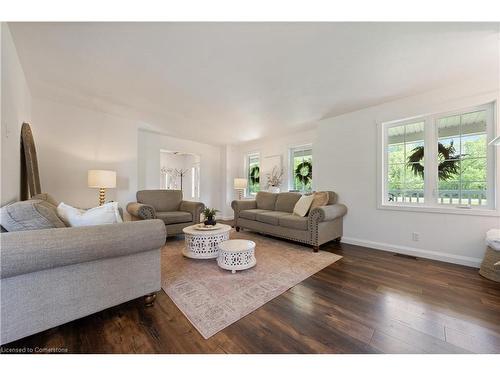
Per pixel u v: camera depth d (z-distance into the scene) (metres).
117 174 3.72
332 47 1.84
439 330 1.34
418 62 2.08
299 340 1.25
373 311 1.55
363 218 3.33
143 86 2.60
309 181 4.63
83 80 2.46
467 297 1.75
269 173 5.34
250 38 1.73
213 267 2.39
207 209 3.02
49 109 3.08
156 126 4.29
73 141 3.28
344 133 3.55
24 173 2.32
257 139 5.38
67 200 3.23
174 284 1.96
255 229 3.96
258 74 2.30
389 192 3.18
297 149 4.88
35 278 1.15
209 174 6.04
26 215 1.23
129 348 1.18
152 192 4.05
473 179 2.52
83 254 1.22
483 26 1.59
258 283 2.00
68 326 1.36
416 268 2.38
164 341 1.24
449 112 2.64
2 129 1.49
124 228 1.40
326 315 1.50
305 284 1.99
